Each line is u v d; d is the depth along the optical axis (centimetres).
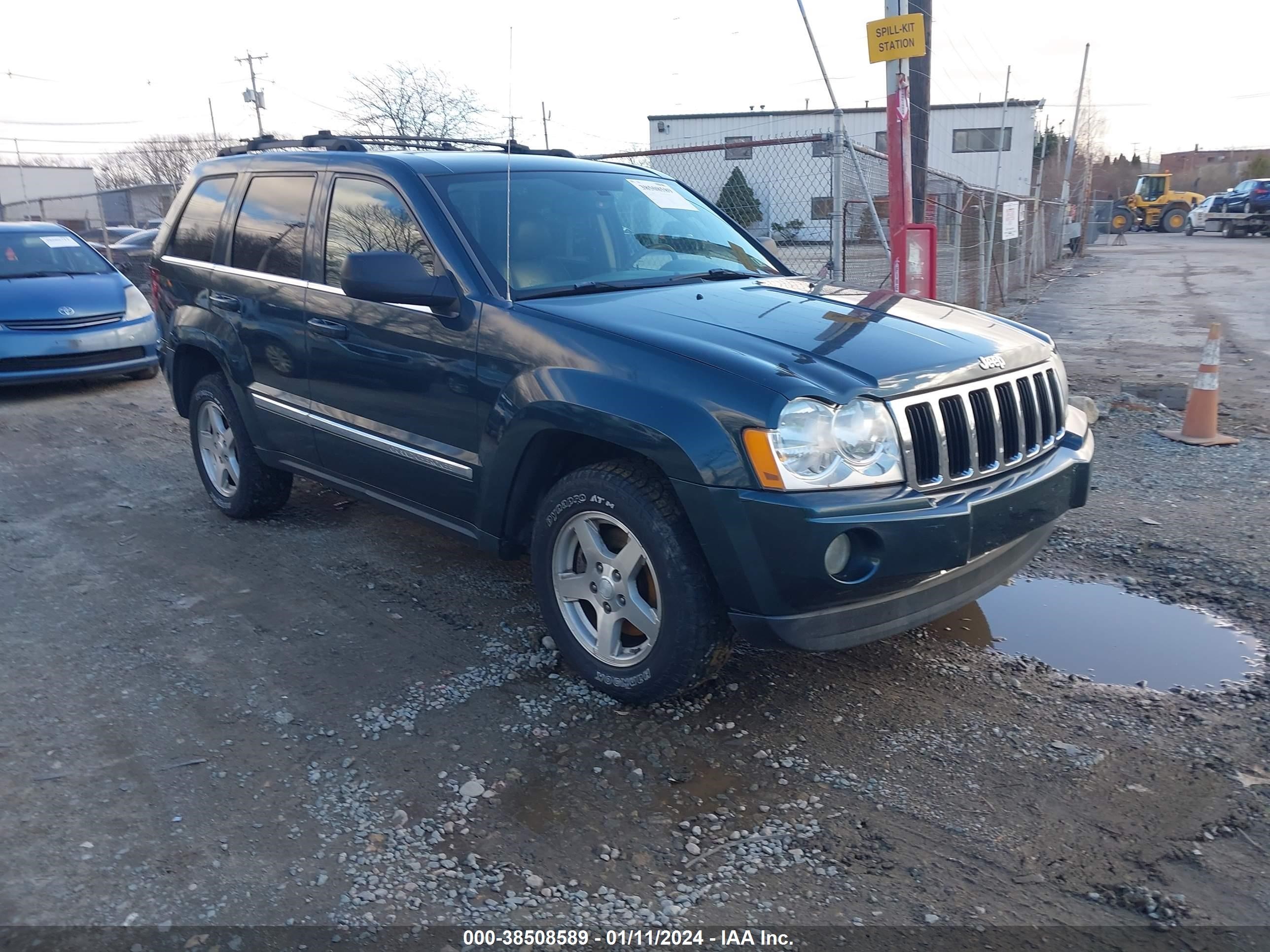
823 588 300
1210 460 666
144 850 282
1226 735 335
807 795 305
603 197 460
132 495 624
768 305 380
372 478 447
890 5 748
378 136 506
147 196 2878
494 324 370
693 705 359
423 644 411
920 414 317
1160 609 438
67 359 934
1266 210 4228
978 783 310
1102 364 1045
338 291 442
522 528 392
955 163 3878
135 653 405
